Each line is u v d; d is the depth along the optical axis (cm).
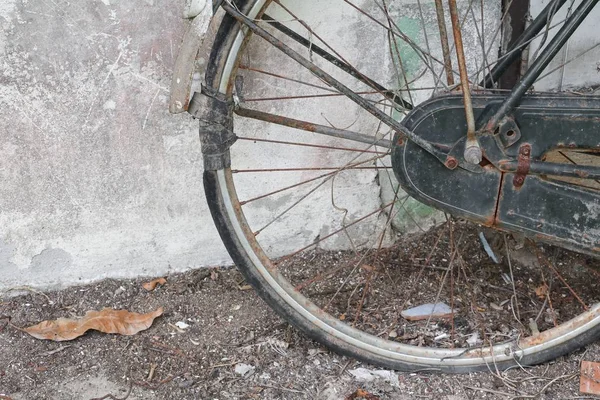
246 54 230
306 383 216
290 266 261
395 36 237
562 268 256
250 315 243
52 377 224
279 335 234
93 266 252
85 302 248
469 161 190
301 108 242
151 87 231
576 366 218
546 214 199
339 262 262
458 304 243
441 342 229
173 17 223
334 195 257
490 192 198
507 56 215
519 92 185
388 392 213
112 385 220
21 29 218
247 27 192
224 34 190
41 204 240
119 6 220
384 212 263
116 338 236
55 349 233
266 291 214
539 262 250
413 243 267
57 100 228
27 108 228
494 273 256
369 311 242
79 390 219
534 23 212
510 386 213
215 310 245
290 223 259
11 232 242
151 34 224
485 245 262
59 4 217
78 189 240
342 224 262
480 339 228
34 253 246
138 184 243
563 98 189
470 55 246
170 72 229
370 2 232
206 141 197
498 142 191
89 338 236
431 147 192
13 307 246
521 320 236
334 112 244
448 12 239
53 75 225
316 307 218
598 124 190
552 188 196
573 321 216
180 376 221
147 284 253
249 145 243
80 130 233
